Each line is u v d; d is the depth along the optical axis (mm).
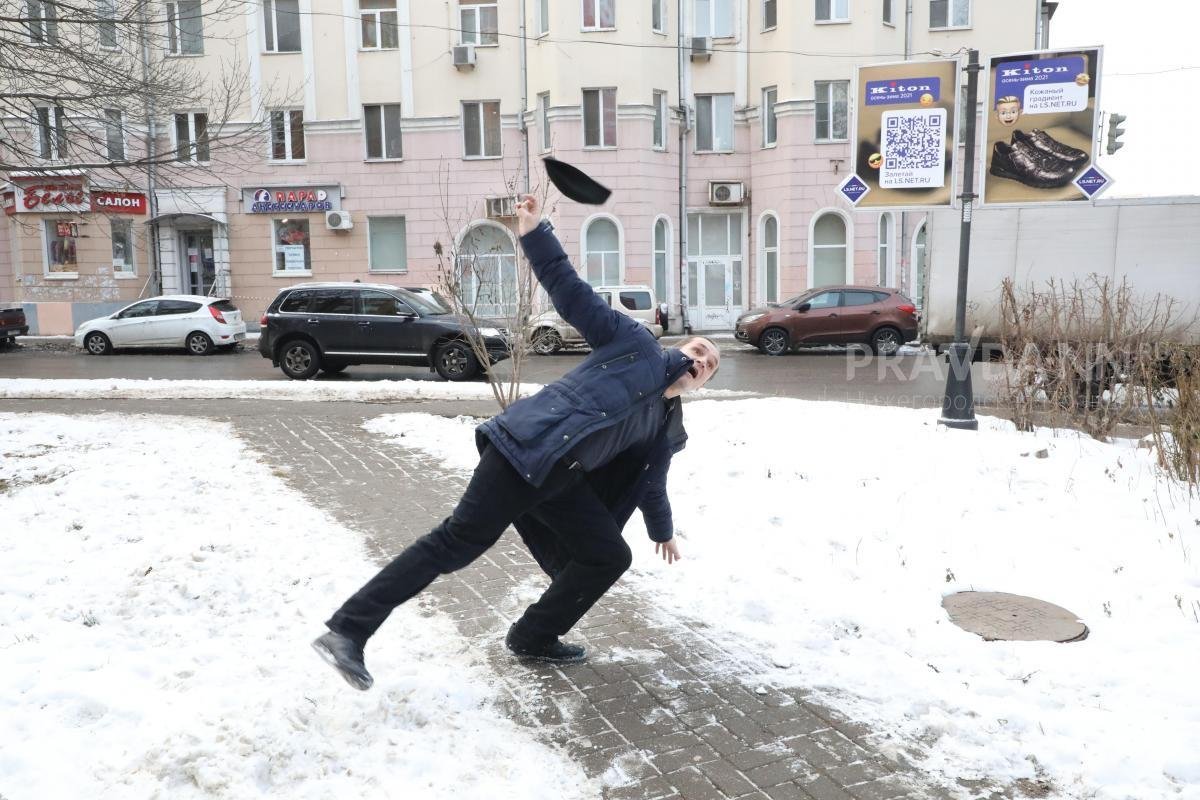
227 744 3092
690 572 5105
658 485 3826
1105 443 8703
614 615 4539
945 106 10719
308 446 9102
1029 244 16438
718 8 27750
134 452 8406
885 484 6820
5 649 3928
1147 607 4488
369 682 3311
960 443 8148
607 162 26594
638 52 26312
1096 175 10656
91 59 11375
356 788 2941
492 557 5492
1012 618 4418
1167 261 15625
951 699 3562
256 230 28438
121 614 4383
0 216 28234
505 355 16969
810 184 26766
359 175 28156
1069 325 9328
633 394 3434
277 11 27656
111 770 2975
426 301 17484
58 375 18422
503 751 3215
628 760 3188
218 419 10938
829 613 4438
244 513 6332
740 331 22438
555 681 3805
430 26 27516
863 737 3340
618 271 27031
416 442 9305
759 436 8695
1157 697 3547
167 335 23031
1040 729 3332
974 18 27219
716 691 3707
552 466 3277
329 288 17328
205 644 4043
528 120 27484
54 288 28266
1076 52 10500
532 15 26891
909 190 10977
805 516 6066
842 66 26391
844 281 27109
